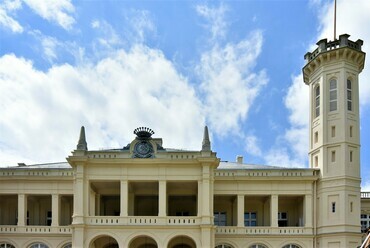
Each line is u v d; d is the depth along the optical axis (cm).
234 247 5234
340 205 5106
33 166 5834
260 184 5394
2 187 5403
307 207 5297
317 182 5366
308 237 5216
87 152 4906
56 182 5403
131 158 4869
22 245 5247
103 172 4894
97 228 4734
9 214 5703
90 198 5066
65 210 5731
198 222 4772
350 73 5450
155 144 4953
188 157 4900
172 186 5350
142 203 5812
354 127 5359
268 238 5231
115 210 5812
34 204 5766
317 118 5609
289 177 5331
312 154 5653
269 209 5706
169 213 5859
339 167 5216
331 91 5478
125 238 4725
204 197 4781
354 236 5016
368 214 6091
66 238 5259
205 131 4941
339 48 5372
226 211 5788
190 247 5481
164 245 4706
